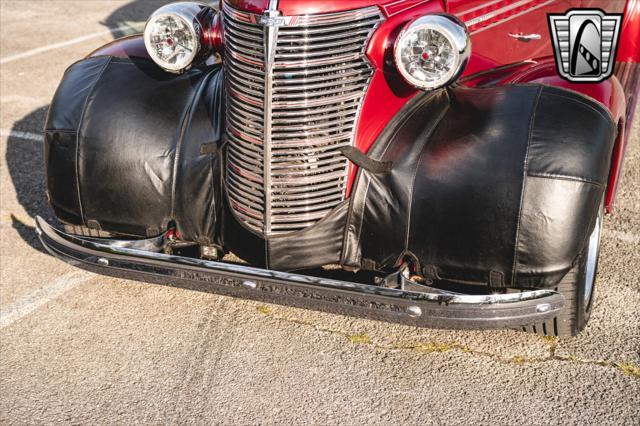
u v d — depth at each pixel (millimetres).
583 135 2926
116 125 3453
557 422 3014
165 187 3410
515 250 2879
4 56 8242
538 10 4242
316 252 3191
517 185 2867
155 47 3461
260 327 3674
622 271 4105
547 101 3031
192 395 3203
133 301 3902
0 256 4328
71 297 3936
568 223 2848
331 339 3576
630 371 3299
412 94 3270
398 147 3143
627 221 4688
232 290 3139
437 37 2932
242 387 3246
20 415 3090
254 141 3117
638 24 4789
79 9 10305
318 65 2984
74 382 3295
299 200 3143
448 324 2881
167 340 3578
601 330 3592
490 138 2982
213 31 3492
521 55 4281
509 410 3086
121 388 3254
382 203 3094
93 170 3449
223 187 3318
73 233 3816
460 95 3260
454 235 2969
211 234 3402
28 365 3408
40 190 5172
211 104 3467
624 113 3561
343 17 2963
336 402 3143
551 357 3404
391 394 3193
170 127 3453
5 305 3865
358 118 3088
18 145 5918
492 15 3922
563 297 2896
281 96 3010
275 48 2947
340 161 3117
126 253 3262
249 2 2996
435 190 3006
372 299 2928
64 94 3594
